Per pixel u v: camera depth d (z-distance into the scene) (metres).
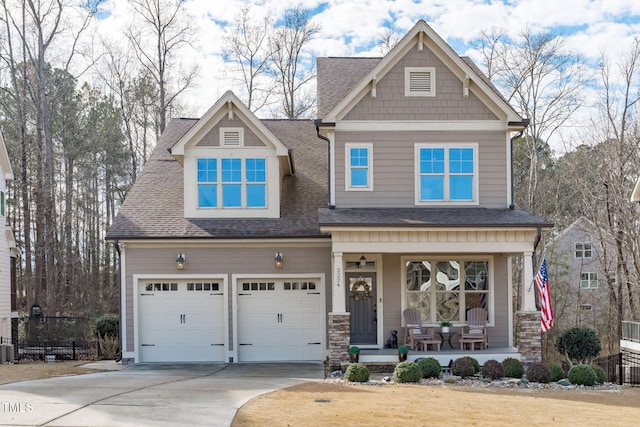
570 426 10.77
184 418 10.21
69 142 40.94
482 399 13.36
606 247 35.28
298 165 24.02
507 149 19.95
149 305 20.38
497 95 19.80
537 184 36.12
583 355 22.67
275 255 20.41
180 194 22.08
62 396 12.27
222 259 20.41
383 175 19.92
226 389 13.64
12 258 28.17
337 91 21.98
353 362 17.84
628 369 20.80
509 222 18.09
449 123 19.91
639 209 30.69
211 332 20.45
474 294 20.17
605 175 31.81
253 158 20.98
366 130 19.94
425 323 19.94
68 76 36.94
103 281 44.12
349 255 20.12
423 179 19.94
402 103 19.97
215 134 20.98
